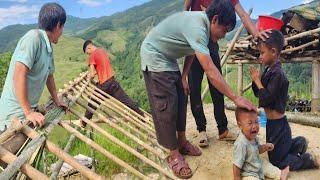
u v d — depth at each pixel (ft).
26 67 11.60
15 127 10.02
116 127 14.53
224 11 11.94
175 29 12.46
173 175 12.26
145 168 16.80
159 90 13.15
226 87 11.75
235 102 11.89
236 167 12.87
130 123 19.62
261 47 13.66
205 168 14.44
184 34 12.09
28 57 11.61
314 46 26.84
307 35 25.61
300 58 29.35
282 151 14.03
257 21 20.48
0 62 101.96
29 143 9.15
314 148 17.22
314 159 14.28
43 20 12.44
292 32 28.35
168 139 13.47
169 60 13.15
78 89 21.66
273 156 14.24
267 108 14.12
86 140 11.44
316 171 14.10
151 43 13.16
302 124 23.27
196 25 11.82
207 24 11.99
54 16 12.43
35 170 7.92
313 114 27.25
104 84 25.13
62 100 15.01
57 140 22.89
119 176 16.94
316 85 28.53
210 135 17.93
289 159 13.98
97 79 26.84
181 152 15.51
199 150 15.46
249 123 12.64
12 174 7.42
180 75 13.73
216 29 12.23
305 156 14.19
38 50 12.06
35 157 9.43
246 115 12.64
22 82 11.53
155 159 16.94
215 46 15.66
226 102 31.12
